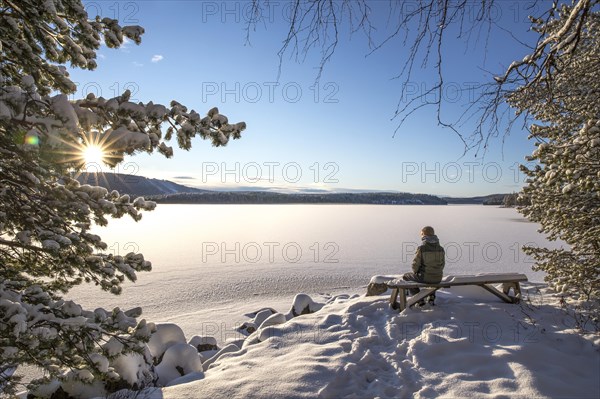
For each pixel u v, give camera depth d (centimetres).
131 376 495
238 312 1429
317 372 438
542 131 579
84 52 411
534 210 673
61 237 370
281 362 476
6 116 262
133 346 384
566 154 349
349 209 16638
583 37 550
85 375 372
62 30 347
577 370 421
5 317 320
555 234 673
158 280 2061
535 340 484
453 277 654
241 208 18288
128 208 402
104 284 411
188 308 1509
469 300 662
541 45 333
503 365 428
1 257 429
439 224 6419
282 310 1427
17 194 397
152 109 319
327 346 518
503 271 2042
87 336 361
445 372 431
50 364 376
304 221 7962
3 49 344
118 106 309
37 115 290
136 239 4388
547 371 414
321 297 1645
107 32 389
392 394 402
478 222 6862
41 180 402
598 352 448
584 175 367
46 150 301
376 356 482
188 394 412
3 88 279
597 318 530
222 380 437
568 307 590
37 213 405
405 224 6750
